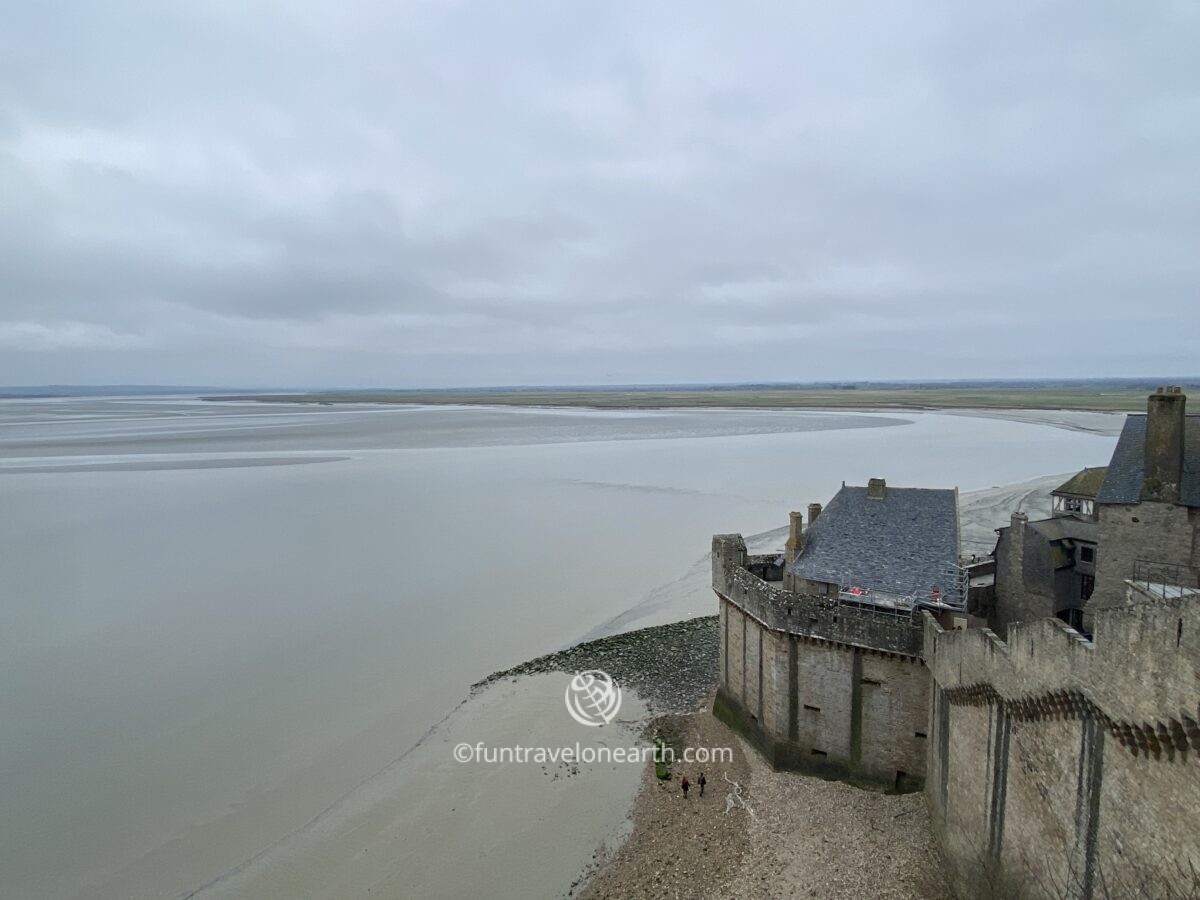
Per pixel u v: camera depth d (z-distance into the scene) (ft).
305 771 127.54
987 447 534.78
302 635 185.26
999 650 84.94
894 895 96.02
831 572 132.26
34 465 478.18
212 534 286.46
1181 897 54.03
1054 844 72.74
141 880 101.71
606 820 116.78
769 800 118.62
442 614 200.75
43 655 171.42
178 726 140.67
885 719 117.19
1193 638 52.80
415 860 107.04
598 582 228.02
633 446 580.71
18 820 113.29
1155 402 105.60
